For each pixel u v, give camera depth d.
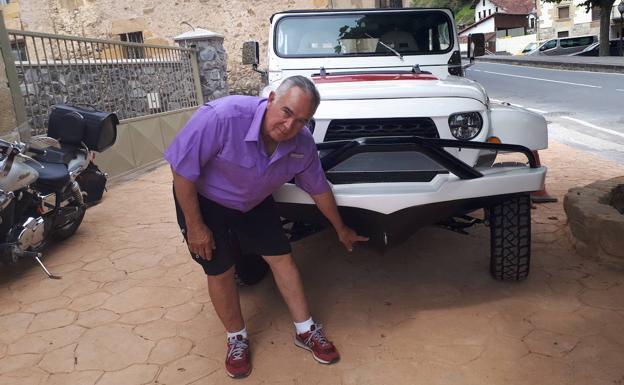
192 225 2.41
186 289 3.57
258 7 13.11
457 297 3.24
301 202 2.80
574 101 13.63
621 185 4.18
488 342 2.74
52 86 6.11
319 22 4.70
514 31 60.16
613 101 13.10
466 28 63.25
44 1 13.59
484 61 37.41
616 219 3.46
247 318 3.16
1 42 5.15
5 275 3.99
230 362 2.59
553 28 46.28
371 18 4.69
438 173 2.87
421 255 3.93
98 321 3.19
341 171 2.92
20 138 5.34
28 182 3.77
